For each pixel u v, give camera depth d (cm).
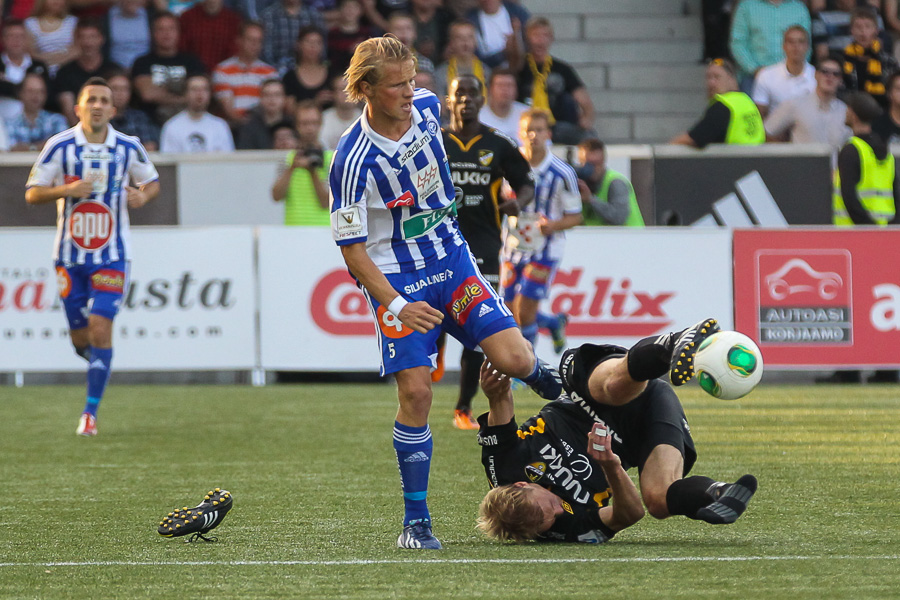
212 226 3819
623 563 1291
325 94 4556
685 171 4225
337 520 1611
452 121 2706
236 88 4700
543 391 1480
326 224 3972
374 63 1380
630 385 1343
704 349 1316
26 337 3794
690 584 1179
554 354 3794
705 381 1319
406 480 1428
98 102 2689
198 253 3809
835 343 3866
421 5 4981
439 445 2409
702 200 4225
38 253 3791
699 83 5762
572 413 1454
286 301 3825
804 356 3862
